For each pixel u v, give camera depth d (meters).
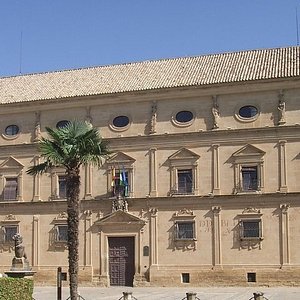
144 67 69.81
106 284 63.03
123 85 66.25
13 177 67.88
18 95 69.50
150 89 63.66
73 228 40.34
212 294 51.88
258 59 65.81
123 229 63.44
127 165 64.12
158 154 63.41
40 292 56.34
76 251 39.91
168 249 61.81
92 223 64.56
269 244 59.22
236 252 59.97
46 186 66.75
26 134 68.00
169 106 63.84
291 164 59.66
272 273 58.69
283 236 58.88
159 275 61.59
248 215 59.97
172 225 62.00
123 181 63.84
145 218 62.84
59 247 65.31
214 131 61.84
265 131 60.59
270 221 59.47
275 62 64.19
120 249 63.53
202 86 62.38
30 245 66.25
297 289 56.44
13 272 47.78
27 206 66.81
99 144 43.16
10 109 68.38
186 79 64.50
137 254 62.59
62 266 64.94
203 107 62.81
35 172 44.16
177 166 62.62
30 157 67.56
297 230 58.66
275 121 60.59
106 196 64.56
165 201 62.34
